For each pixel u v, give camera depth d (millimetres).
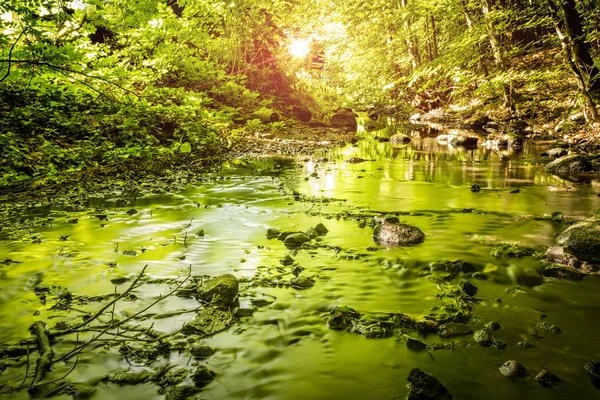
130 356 2396
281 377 2221
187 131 9766
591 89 11844
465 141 12969
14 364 2336
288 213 5336
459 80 19406
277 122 15320
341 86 30516
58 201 5980
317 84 20688
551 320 2750
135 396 2092
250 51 16922
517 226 4711
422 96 25953
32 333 2639
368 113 28578
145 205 5773
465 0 18688
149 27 10938
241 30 16047
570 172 8016
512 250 3877
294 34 19797
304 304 2979
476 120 17578
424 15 21047
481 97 20438
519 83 18938
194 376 2191
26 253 3971
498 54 16547
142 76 10422
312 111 18812
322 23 24047
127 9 10602
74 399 2066
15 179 6375
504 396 2059
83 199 6109
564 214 5168
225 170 8617
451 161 9867
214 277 3297
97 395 2096
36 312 2893
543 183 7156
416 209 5516
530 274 3436
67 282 3359
